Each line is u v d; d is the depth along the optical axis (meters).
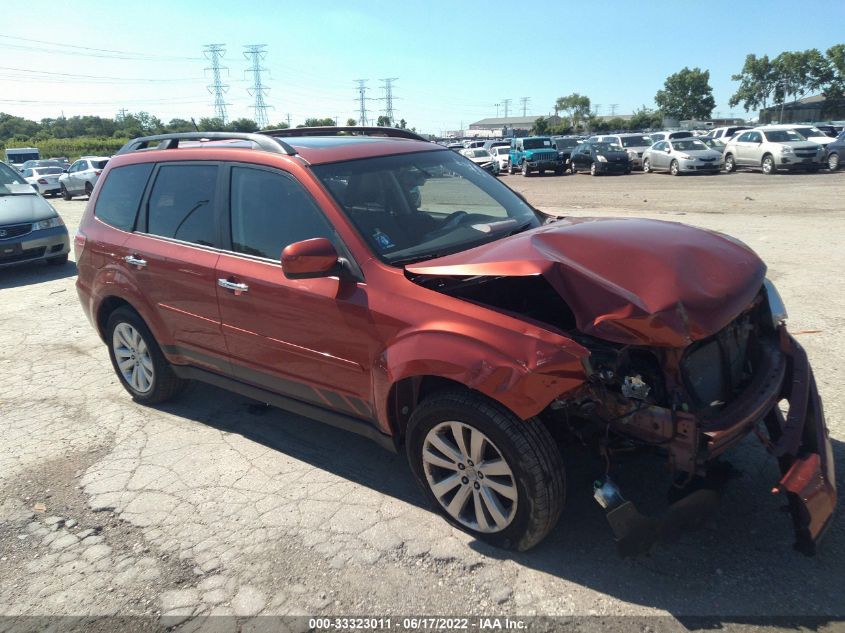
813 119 77.44
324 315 3.47
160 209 4.54
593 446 3.00
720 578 2.84
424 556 3.11
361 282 3.35
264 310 3.78
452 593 2.86
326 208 3.55
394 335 3.17
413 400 3.26
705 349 2.97
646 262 2.82
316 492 3.72
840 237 9.87
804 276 7.50
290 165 3.76
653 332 2.56
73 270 10.58
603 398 2.81
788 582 2.79
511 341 2.78
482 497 3.07
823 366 4.86
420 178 4.08
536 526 2.90
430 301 3.09
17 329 7.31
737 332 3.23
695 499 2.83
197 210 4.27
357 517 3.45
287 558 3.15
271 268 3.76
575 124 129.00
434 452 3.23
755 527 3.16
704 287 2.76
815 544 2.78
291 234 3.71
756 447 3.84
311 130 5.00
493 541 3.10
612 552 3.05
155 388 4.89
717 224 11.80
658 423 2.69
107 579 3.09
